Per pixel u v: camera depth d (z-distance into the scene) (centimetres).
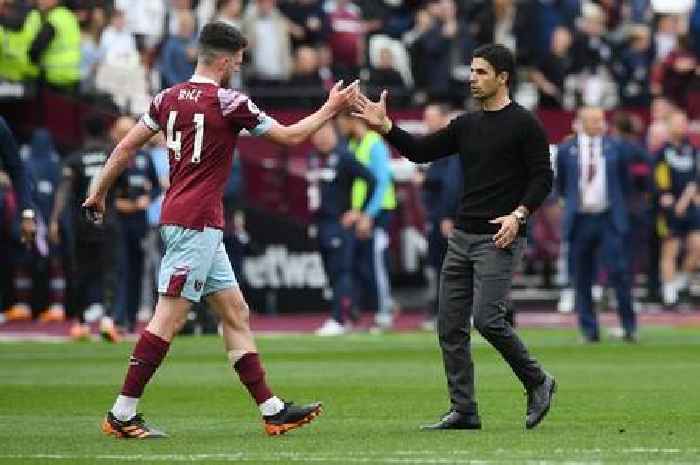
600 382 4838
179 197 3375
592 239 6588
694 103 9525
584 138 6575
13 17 8306
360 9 9338
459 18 9112
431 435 3434
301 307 8744
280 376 5122
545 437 3388
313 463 2956
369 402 4253
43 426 3684
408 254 8938
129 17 8588
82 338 7000
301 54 8975
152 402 4272
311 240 8719
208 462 2984
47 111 8431
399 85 9000
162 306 3391
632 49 9556
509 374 5091
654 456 3055
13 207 8131
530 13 9288
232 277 3434
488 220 3497
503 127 3500
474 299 3506
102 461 3008
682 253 9019
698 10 9894
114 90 8338
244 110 3359
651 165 8369
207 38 3397
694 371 5253
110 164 3403
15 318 8375
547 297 9056
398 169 8900
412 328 7956
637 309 9012
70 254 6925
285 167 8862
